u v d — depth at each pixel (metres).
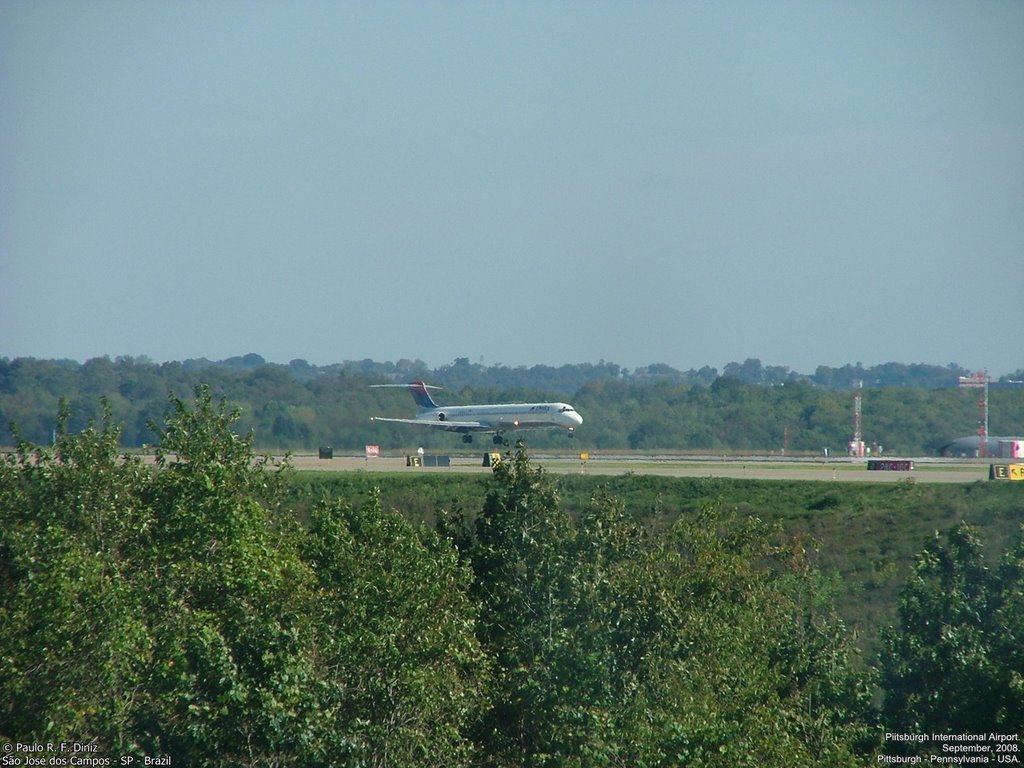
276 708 97.69
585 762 114.62
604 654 132.00
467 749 115.31
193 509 138.88
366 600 123.56
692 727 115.06
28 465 146.50
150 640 106.06
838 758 125.19
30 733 103.44
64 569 110.38
